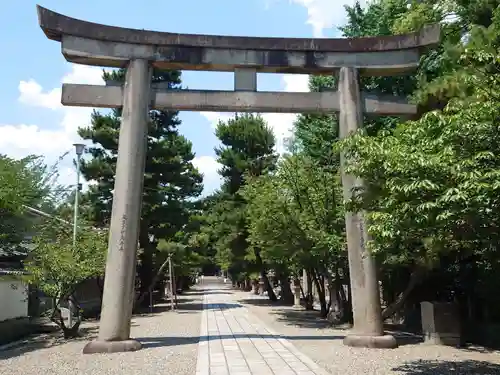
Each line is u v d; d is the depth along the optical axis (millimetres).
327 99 13242
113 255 11820
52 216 20359
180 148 29719
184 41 12945
